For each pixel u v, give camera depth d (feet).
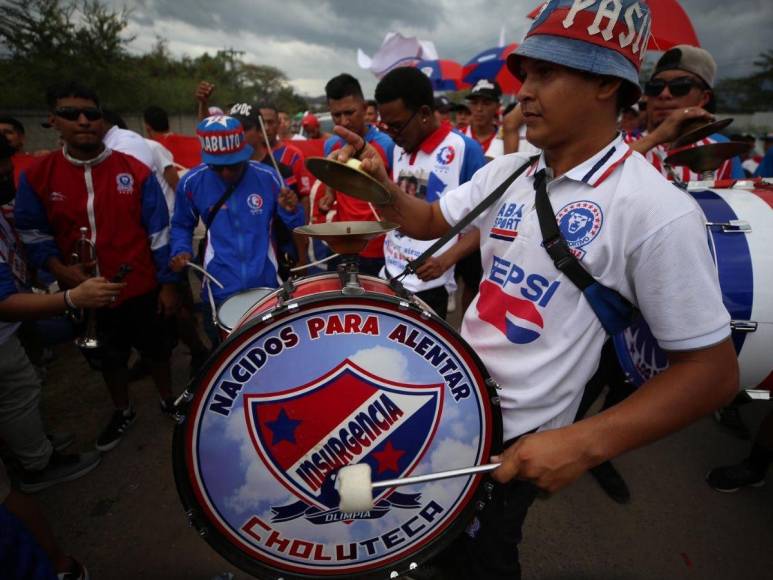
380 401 3.31
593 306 3.37
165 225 8.63
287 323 3.06
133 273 8.39
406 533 3.62
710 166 5.77
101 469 8.36
